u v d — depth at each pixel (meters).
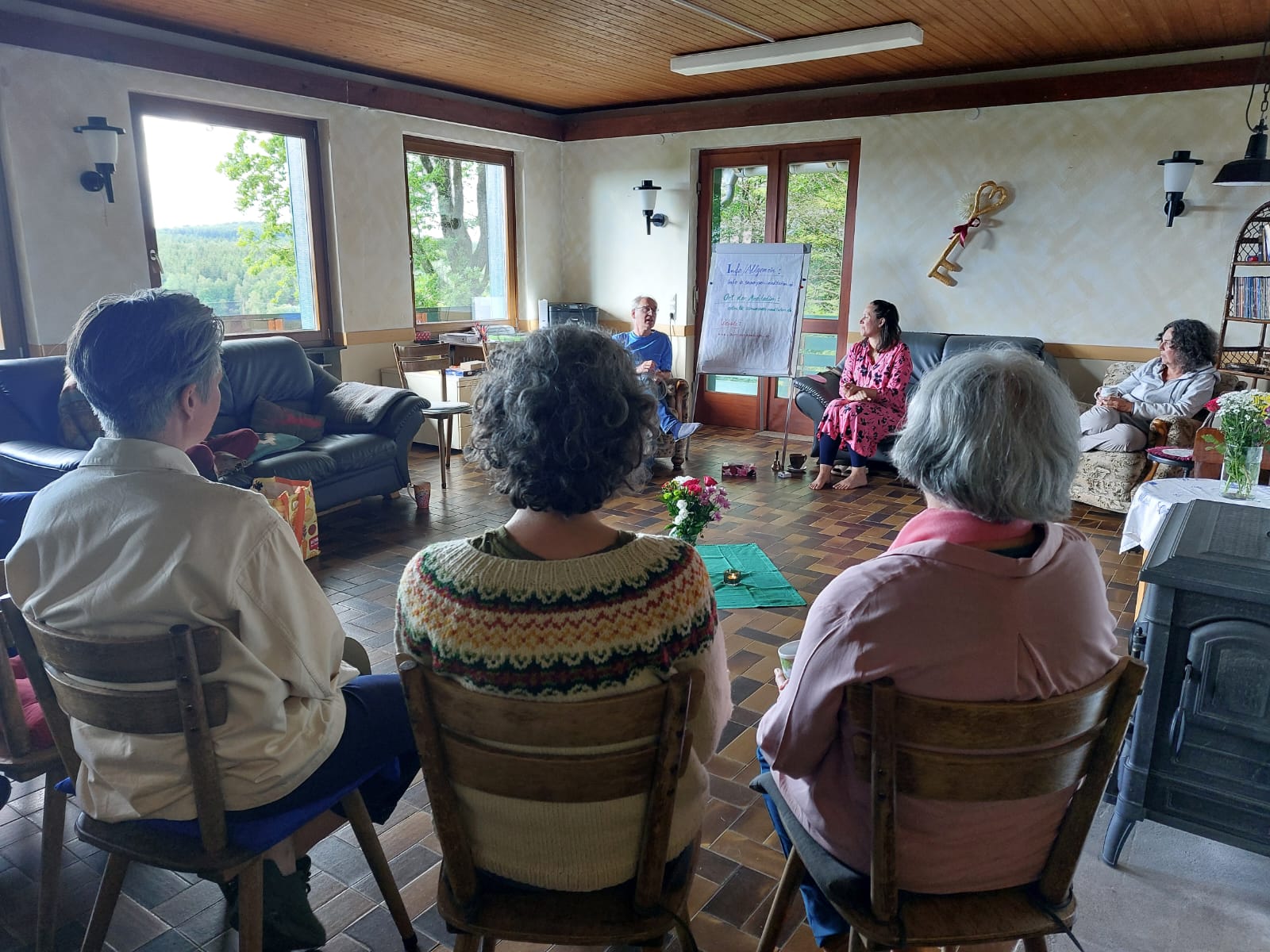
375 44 5.05
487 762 1.00
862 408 4.98
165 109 4.79
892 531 4.25
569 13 4.42
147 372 1.14
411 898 1.72
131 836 1.25
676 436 5.48
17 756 1.44
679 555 1.02
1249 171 4.20
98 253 4.52
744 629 3.04
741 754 2.26
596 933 1.05
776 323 5.84
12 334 4.33
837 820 1.13
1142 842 1.91
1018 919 1.08
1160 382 4.60
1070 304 5.54
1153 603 1.66
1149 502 2.75
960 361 1.09
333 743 1.31
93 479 1.16
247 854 1.22
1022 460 1.01
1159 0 4.11
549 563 0.97
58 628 1.17
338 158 5.59
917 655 1.00
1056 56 5.25
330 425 4.74
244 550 1.15
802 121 6.19
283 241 5.54
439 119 6.15
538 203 7.18
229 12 4.40
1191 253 5.12
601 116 7.21
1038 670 1.00
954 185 5.75
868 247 6.16
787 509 4.62
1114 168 5.25
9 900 1.70
